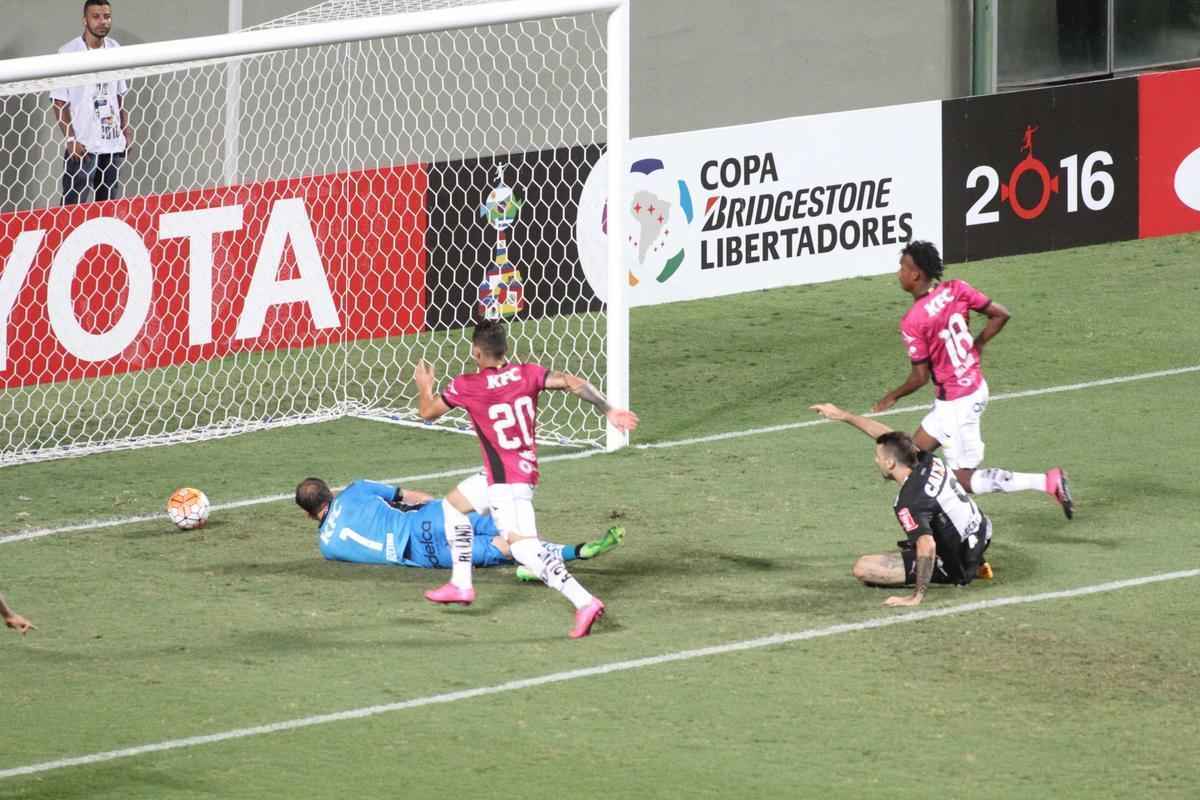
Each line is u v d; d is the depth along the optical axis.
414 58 67.56
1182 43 84.94
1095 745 27.70
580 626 33.12
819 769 26.89
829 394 52.81
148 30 64.44
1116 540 38.84
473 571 37.84
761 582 36.53
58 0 63.09
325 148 66.62
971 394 38.59
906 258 38.31
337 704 29.92
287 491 44.56
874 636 32.97
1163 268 66.12
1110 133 69.31
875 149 65.69
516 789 26.23
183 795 26.14
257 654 32.59
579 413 52.50
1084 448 46.47
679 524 40.81
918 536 34.34
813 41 75.69
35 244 52.97
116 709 29.83
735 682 30.72
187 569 38.19
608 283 47.19
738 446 47.72
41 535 41.06
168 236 55.19
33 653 32.78
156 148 64.44
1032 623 33.44
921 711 29.22
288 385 54.91
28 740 28.47
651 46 71.94
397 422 51.50
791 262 65.19
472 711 29.52
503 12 47.09
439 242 60.19
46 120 61.84
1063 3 81.62
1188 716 28.83
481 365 33.81
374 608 35.34
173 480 45.84
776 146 64.12
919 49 78.56
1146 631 32.91
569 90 71.06
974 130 67.00
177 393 54.03
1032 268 66.75
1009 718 28.86
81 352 54.31
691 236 63.31
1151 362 55.12
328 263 58.25
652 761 27.28
